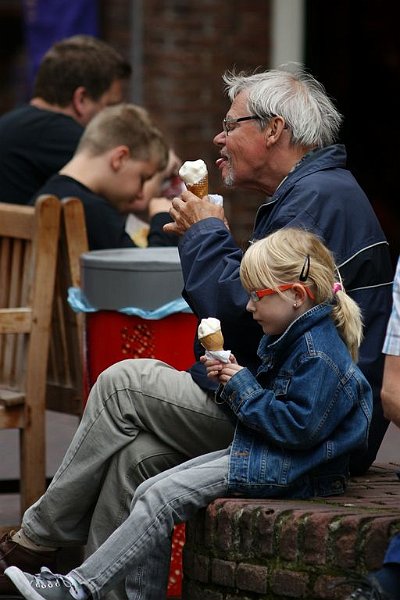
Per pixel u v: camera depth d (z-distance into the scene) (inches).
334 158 601.3
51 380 789.9
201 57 1412.4
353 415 529.0
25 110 959.0
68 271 750.5
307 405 513.3
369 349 591.5
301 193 581.3
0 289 768.3
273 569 509.7
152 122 820.0
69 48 962.7
